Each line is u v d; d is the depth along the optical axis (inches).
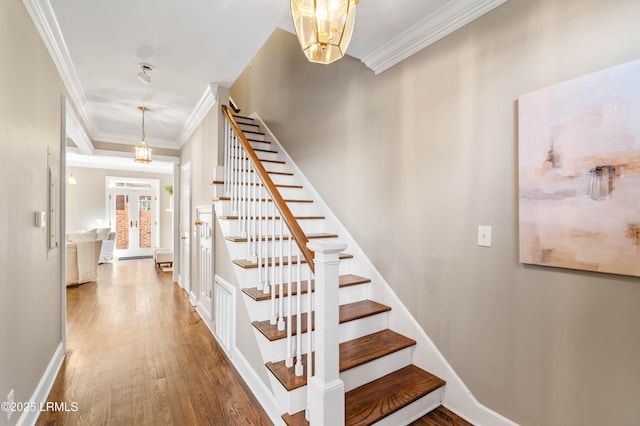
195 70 109.6
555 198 57.4
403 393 73.5
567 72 56.8
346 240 113.4
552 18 58.9
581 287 55.6
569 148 55.4
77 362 101.5
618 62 51.1
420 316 85.4
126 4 74.9
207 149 140.6
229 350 104.3
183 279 201.0
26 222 71.1
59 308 101.1
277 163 154.5
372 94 102.3
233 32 86.7
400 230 91.6
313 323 83.3
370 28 81.1
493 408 68.9
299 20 52.2
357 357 77.1
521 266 63.8
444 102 78.5
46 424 72.1
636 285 49.7
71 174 326.6
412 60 87.3
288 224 72.5
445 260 78.9
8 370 60.8
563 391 58.0
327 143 126.7
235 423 73.2
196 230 158.6
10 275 61.7
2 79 58.1
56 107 97.3
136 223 359.3
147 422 73.2
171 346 114.4
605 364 53.0
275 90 175.8
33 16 73.6
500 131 66.9
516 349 64.8
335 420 60.6
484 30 69.9
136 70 108.9
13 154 63.2
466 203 73.8
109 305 164.9
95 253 226.5
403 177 90.6
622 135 49.6
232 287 101.7
